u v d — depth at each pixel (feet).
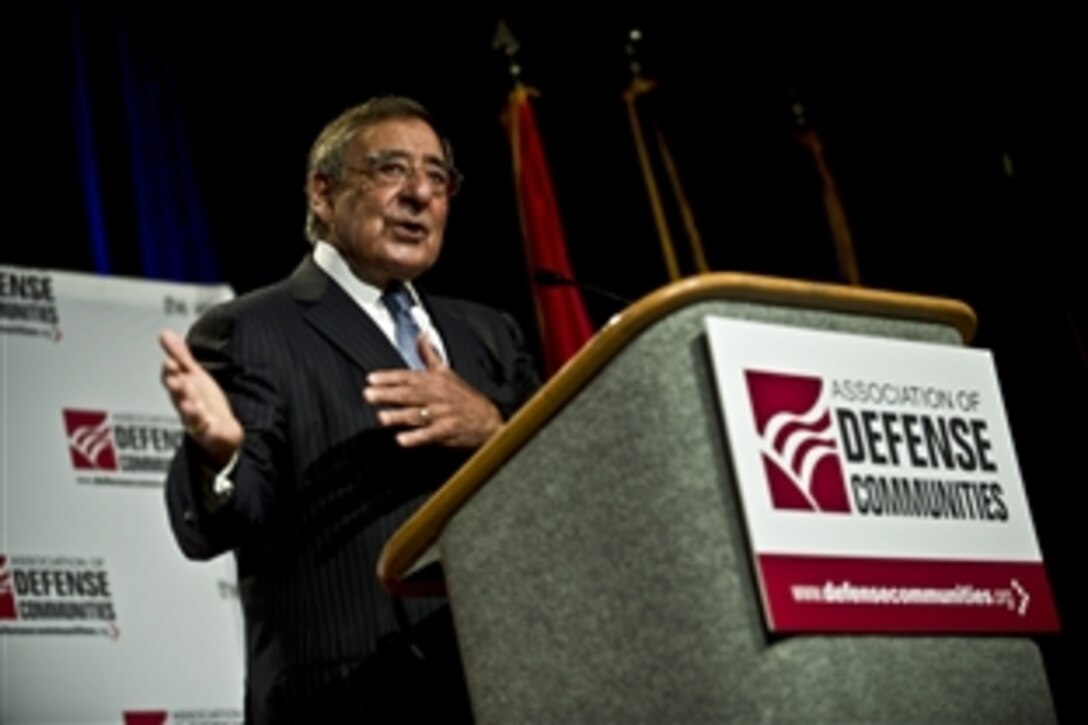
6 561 18.34
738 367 7.71
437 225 12.12
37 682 18.06
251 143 25.40
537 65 27.30
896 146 26.61
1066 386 24.59
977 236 25.73
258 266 24.95
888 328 8.77
